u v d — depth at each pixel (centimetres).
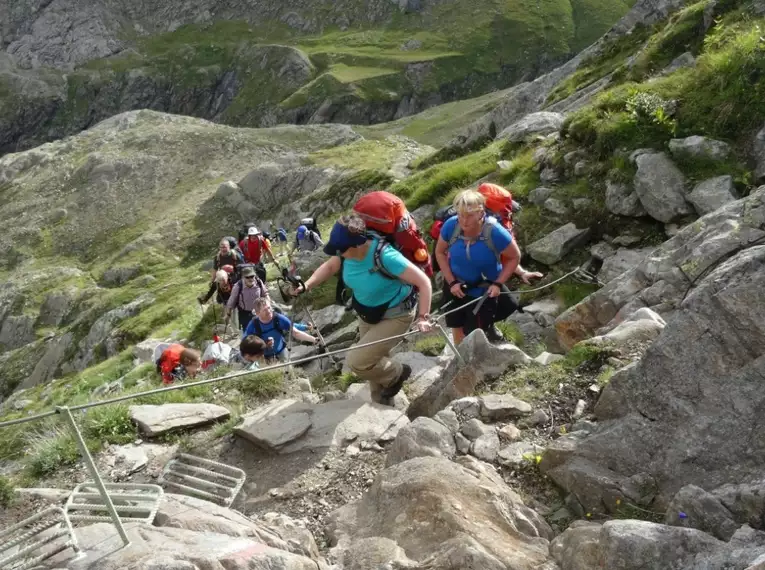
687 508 467
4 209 7719
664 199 1193
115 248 6719
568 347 970
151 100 19725
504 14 18862
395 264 689
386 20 19825
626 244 1245
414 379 908
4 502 625
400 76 17375
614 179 1303
